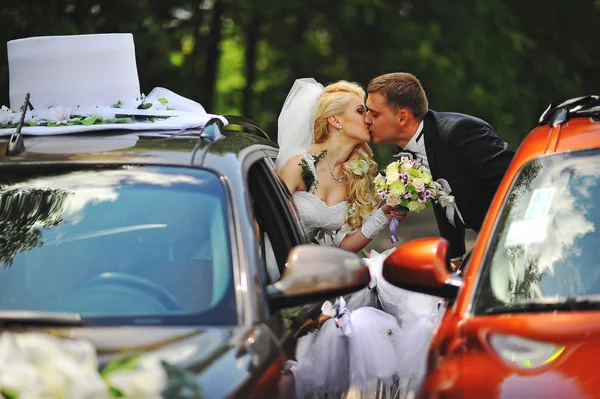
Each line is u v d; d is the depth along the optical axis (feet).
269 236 22.77
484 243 19.95
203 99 96.89
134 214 19.58
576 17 102.12
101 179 20.15
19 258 19.06
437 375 17.87
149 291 18.40
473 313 18.76
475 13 92.38
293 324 19.72
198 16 95.61
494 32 92.68
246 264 18.63
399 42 90.33
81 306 18.24
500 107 90.38
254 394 16.11
